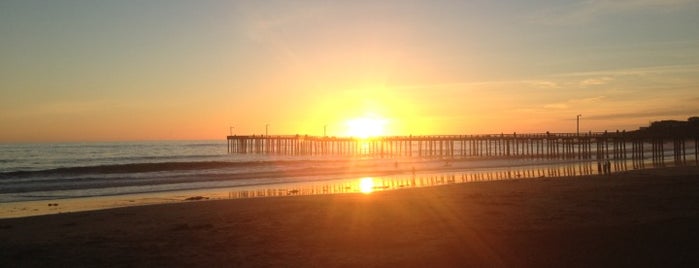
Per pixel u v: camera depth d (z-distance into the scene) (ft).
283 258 39.50
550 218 55.26
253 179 129.90
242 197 91.20
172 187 110.93
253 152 317.01
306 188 108.99
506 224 52.11
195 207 71.92
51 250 43.39
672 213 56.03
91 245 45.16
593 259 36.65
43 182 116.57
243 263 38.37
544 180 107.76
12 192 100.78
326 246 43.34
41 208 79.25
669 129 236.43
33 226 56.49
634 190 79.77
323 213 62.23
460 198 75.20
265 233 49.39
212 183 119.65
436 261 37.35
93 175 134.00
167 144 511.81
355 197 81.25
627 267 34.76
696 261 35.78
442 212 61.31
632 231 44.73
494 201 70.38
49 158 245.24
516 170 162.30
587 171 155.12
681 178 101.96
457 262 37.01
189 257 40.40
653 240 41.42
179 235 49.01
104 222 58.75
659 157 228.43
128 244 45.32
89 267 38.17
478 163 201.98
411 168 169.78
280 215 61.16
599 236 43.09
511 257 37.86
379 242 44.47
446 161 209.97
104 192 101.55
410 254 39.60
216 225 54.34
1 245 45.52
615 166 177.37
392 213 61.57
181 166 163.43
